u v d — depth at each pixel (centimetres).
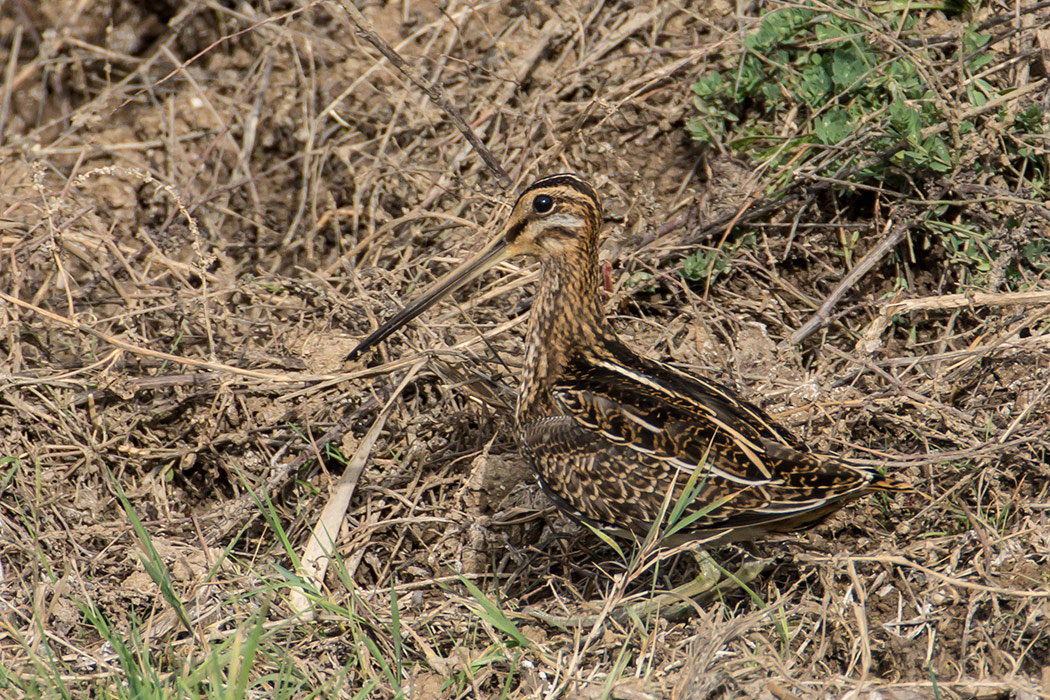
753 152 1157
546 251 916
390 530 985
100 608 881
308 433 1023
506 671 791
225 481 1038
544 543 950
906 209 1087
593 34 1315
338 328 1112
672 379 870
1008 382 980
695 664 730
